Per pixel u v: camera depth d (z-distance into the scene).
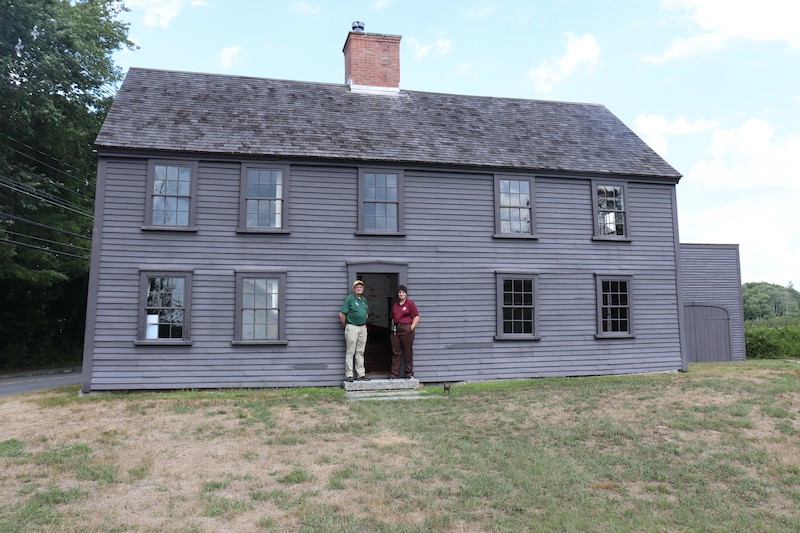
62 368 23.47
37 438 8.22
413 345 13.24
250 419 9.31
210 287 12.41
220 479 6.48
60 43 20.61
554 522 5.36
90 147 24.38
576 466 7.02
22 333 23.67
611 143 16.23
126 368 11.89
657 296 15.03
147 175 12.30
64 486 6.27
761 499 6.12
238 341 12.35
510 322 13.96
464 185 14.03
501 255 14.04
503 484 6.30
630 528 5.30
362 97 16.05
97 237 11.98
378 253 13.31
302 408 10.18
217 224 12.59
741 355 19.61
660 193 15.43
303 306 12.79
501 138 15.35
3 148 20.12
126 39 26.03
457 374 13.39
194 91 14.62
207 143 12.73
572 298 14.37
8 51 19.17
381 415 9.60
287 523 5.28
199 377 12.18
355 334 12.54
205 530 5.12
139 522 5.29
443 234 13.73
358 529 5.16
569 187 14.73
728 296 19.72
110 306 11.92
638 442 8.01
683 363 14.98
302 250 12.92
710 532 5.29
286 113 14.48
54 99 21.27
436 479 6.54
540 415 9.51
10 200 20.30
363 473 6.66
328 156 13.08
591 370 14.25
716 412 9.46
